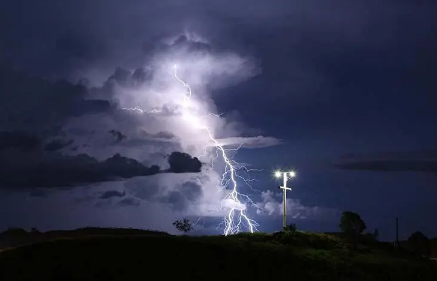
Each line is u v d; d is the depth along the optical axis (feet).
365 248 164.45
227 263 127.44
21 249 130.21
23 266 120.57
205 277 119.75
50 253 126.52
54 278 114.83
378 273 138.10
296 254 140.77
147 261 123.95
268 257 134.00
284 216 170.19
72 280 114.32
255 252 135.74
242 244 142.31
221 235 159.12
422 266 150.41
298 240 156.15
